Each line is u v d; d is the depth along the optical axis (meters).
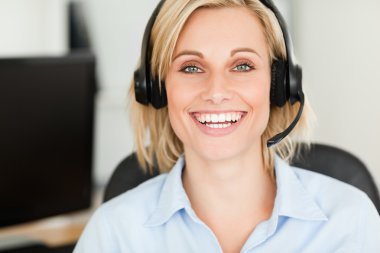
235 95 1.33
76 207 2.04
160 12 1.37
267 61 1.39
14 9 2.92
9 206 1.93
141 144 1.61
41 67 1.88
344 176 1.71
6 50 2.93
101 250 1.53
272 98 1.42
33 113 1.90
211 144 1.36
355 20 3.41
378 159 3.43
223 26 1.34
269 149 1.52
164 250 1.50
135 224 1.53
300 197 1.48
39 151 1.93
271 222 1.43
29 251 1.99
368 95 3.41
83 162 2.01
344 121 3.54
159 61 1.39
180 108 1.37
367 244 1.46
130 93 1.57
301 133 1.56
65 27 3.12
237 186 1.44
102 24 3.22
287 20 3.62
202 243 1.47
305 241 1.46
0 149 1.87
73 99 1.95
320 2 3.53
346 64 3.48
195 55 1.34
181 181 1.52
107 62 3.26
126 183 1.74
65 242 2.11
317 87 3.61
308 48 3.62
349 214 1.47
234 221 1.47
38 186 1.96
